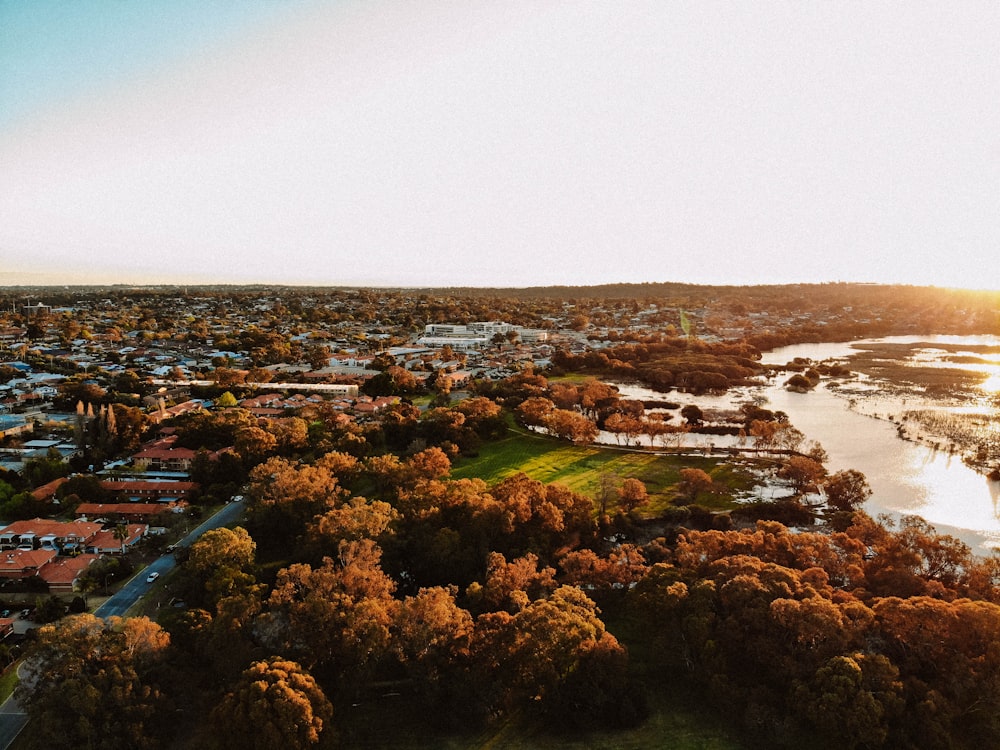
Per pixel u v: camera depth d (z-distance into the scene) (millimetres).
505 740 74375
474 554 108062
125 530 115688
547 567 101062
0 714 74375
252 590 90500
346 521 105562
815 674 72875
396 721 77000
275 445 161250
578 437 191750
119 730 66812
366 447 166250
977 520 140250
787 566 97625
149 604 97250
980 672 71562
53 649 71375
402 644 80438
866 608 80000
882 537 109875
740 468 172500
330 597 84750
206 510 134250
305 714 66250
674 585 86750
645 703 79062
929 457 187375
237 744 65438
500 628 82000
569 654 77500
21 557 106000
